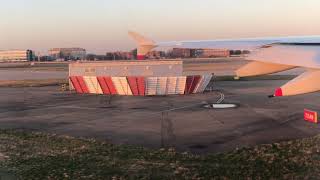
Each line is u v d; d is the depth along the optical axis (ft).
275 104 112.98
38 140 69.26
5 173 48.52
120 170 49.16
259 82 197.06
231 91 155.84
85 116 98.68
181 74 170.40
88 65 173.06
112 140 69.10
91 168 50.21
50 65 566.36
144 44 64.90
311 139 65.57
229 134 72.33
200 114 98.12
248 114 95.91
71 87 170.30
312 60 46.50
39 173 48.29
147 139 69.51
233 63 463.42
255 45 55.98
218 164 51.52
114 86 152.66
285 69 61.67
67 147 63.10
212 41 62.44
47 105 122.93
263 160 52.90
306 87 49.85
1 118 97.86
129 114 100.58
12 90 178.40
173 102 124.16
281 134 71.00
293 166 49.52
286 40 57.93
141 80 147.84
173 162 52.85
